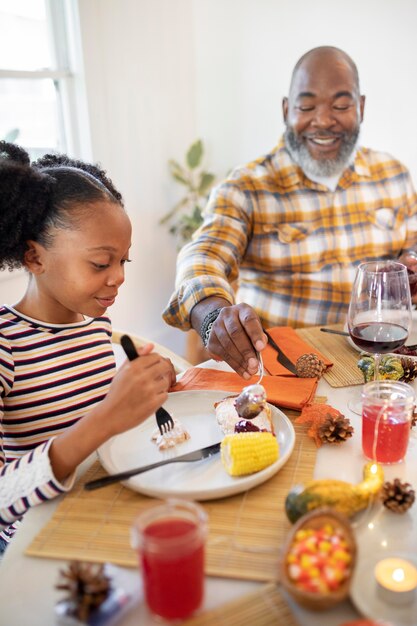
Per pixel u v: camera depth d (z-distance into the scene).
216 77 3.15
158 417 0.92
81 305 1.03
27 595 0.61
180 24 3.01
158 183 3.03
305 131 1.86
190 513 0.60
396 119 2.85
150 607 0.57
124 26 2.59
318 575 0.57
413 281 1.35
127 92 2.68
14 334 1.04
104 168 2.60
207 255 1.59
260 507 0.73
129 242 1.03
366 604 0.57
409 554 0.63
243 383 1.09
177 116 3.11
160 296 3.21
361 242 1.93
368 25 2.74
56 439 0.79
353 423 0.97
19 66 2.24
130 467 0.83
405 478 0.80
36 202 0.95
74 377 1.08
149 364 0.78
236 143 3.22
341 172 1.91
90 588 0.57
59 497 0.78
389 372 1.07
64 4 2.31
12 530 1.02
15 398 1.03
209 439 0.90
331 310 1.88
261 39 2.97
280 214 1.89
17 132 2.29
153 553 0.54
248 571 0.62
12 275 2.13
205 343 1.20
